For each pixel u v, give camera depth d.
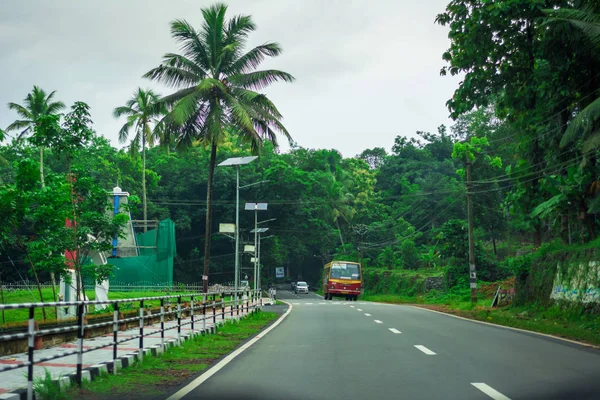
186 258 76.75
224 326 19.34
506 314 28.52
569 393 7.31
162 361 11.02
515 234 63.00
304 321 22.41
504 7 24.95
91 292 26.62
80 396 7.45
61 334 13.57
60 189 16.11
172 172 73.81
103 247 17.52
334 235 79.62
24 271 49.62
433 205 81.56
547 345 13.27
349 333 16.72
